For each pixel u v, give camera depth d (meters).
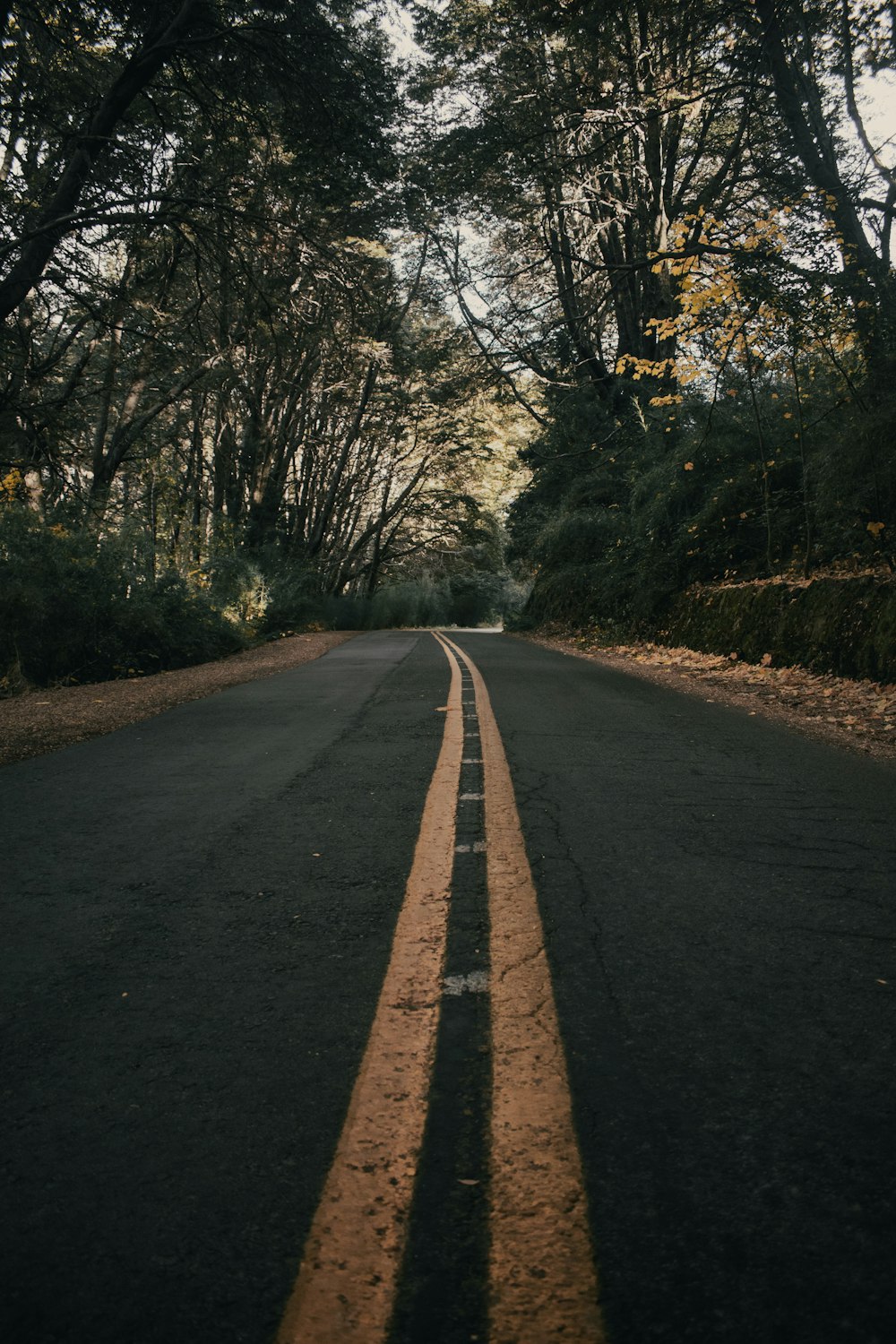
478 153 21.23
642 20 18.88
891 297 13.14
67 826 4.86
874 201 14.71
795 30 16.14
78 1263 1.61
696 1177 1.84
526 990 2.76
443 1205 1.76
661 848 4.34
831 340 13.13
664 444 21.22
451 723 8.45
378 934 3.26
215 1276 1.58
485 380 29.28
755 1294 1.53
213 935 3.27
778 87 15.66
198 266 18.98
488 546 58.16
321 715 9.27
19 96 16.20
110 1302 1.52
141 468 25.73
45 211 15.46
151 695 11.63
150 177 18.03
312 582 38.06
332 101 16.88
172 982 2.86
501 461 43.03
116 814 5.14
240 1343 1.43
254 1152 1.94
